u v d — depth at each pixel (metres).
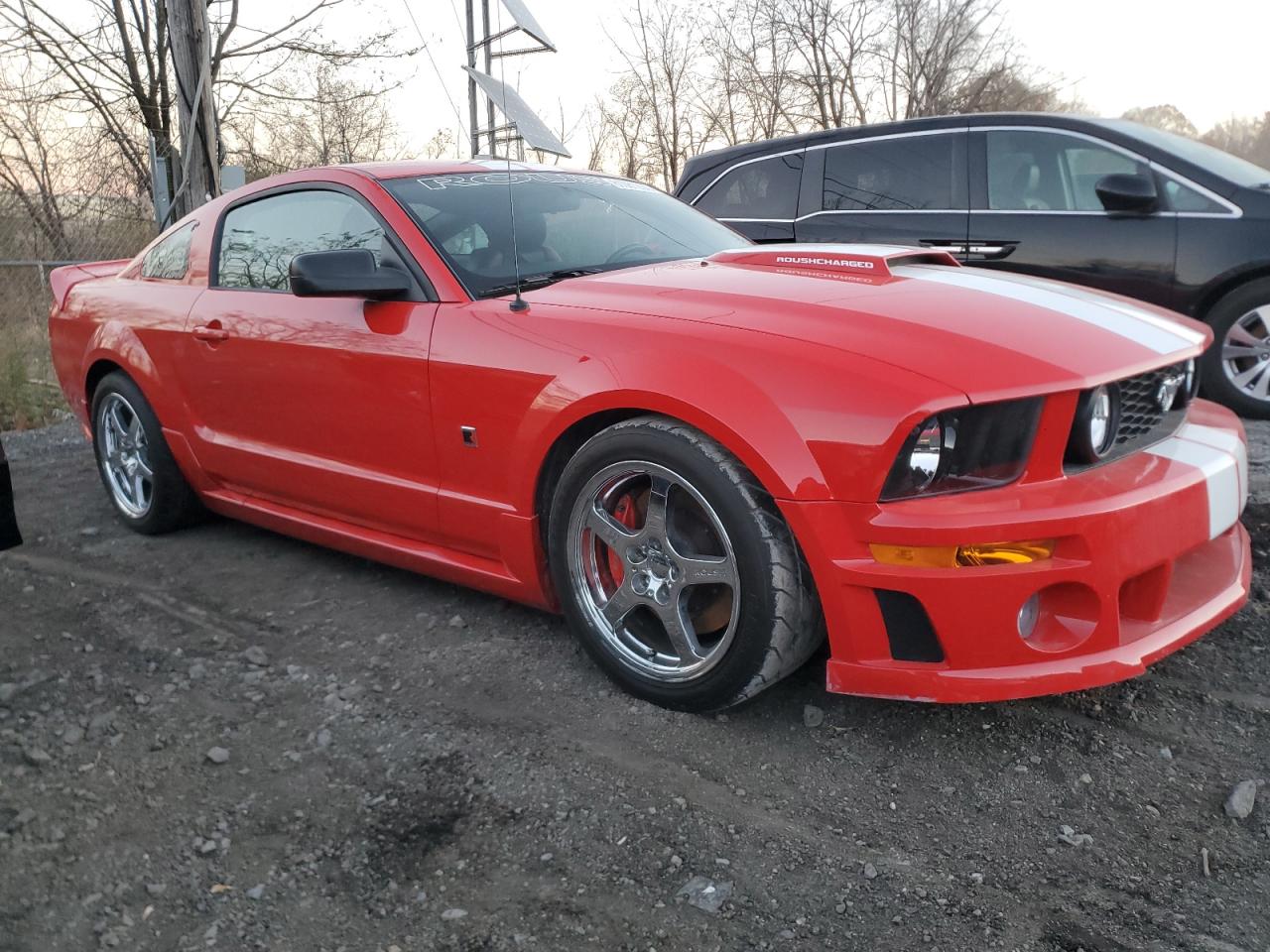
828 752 2.47
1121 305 2.88
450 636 3.19
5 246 11.13
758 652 2.43
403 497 3.20
